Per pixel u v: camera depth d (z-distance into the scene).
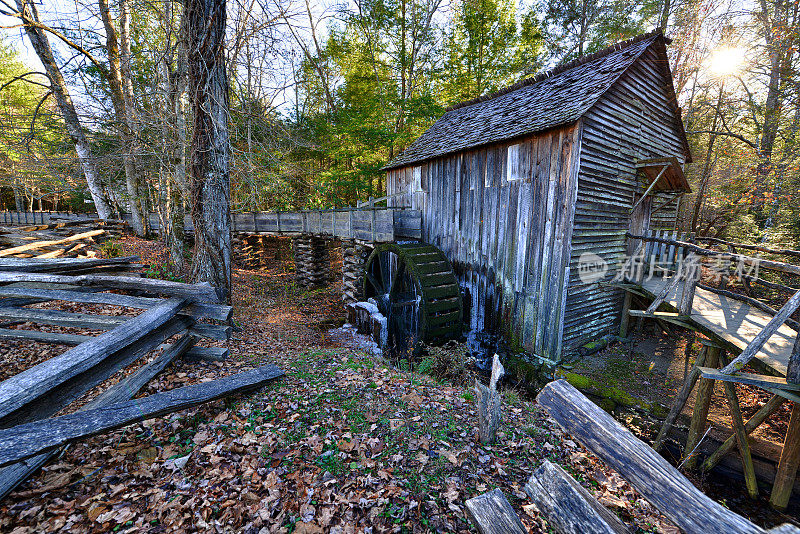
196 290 3.79
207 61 4.93
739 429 4.16
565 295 6.61
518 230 7.43
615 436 1.53
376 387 4.19
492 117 9.12
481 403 3.39
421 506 2.43
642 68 7.48
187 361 3.99
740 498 4.22
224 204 5.43
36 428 2.04
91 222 11.66
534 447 3.47
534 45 19.08
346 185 16.70
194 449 2.69
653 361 6.90
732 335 4.44
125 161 8.75
